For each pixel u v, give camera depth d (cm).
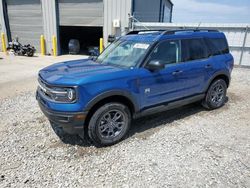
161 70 405
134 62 396
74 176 296
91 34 2203
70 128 338
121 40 482
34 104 575
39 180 288
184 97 461
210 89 511
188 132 419
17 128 434
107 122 363
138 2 1505
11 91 698
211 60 498
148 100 401
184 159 332
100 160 331
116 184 281
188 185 278
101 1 1468
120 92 358
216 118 488
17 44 1647
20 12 1773
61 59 1475
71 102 327
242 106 568
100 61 452
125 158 336
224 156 340
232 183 282
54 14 1631
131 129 430
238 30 1186
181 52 445
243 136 405
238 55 1219
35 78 881
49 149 360
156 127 440
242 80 881
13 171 305
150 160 330
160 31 453
